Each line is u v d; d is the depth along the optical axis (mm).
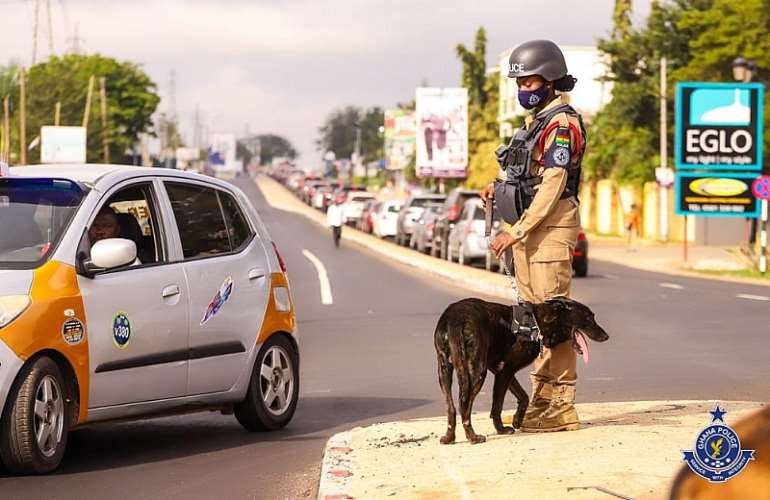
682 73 74438
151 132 136625
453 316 9695
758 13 67188
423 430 10695
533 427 10359
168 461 10570
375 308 29062
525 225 10133
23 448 9570
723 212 50031
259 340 12172
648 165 80375
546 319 9805
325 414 13492
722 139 49688
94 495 9031
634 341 21047
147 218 11328
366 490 8117
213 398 11648
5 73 79312
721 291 35281
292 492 9094
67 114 88125
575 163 10422
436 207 61156
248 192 176500
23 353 9523
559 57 10242
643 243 75688
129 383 10633
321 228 94312
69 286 10094
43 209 10641
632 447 9180
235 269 12039
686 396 14258
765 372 16656
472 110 122312
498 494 7734
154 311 10883
